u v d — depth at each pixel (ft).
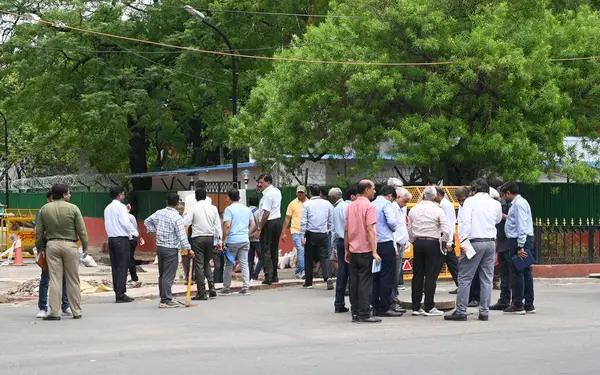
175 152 148.15
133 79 119.34
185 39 117.39
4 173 178.91
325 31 77.77
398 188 50.34
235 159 87.04
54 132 138.92
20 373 29.50
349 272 42.96
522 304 46.01
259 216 63.10
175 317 45.55
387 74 74.28
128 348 34.81
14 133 167.94
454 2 76.13
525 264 45.55
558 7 104.22
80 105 120.78
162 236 50.34
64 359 32.32
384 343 35.58
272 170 91.61
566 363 30.25
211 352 33.58
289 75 77.71
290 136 77.77
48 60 119.44
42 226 45.06
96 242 132.16
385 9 74.54
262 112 87.76
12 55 122.72
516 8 77.92
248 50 119.44
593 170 76.13
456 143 75.56
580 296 55.77
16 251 99.19
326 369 29.48
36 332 39.99
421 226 45.11
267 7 115.34
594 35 78.79
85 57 121.49
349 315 45.98
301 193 66.95
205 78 117.70
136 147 137.49
